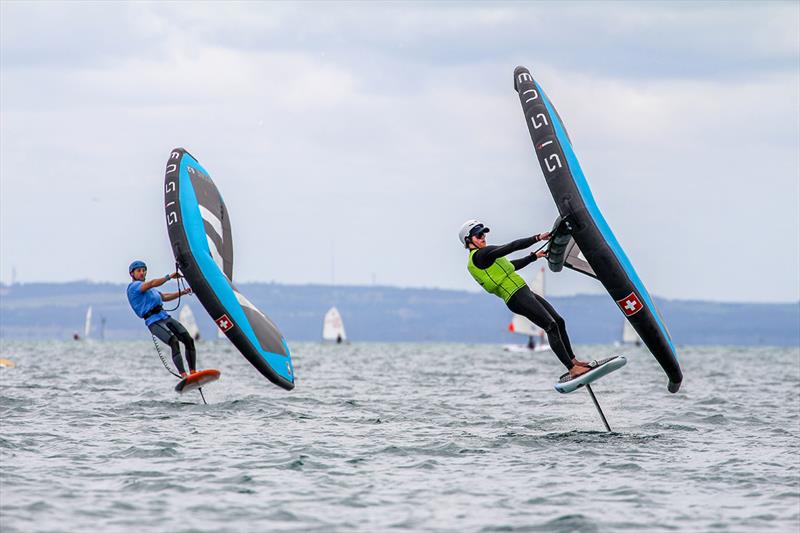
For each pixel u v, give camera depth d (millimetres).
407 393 87375
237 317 60938
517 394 87375
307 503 36812
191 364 60500
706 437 55594
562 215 50219
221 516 34781
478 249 51312
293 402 73438
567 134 56719
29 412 64125
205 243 61844
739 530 33812
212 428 56438
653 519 35125
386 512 35688
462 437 53781
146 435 53094
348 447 49531
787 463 46312
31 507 35500
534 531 33562
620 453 48688
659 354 52594
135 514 34875
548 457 47156
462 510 36125
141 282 60906
